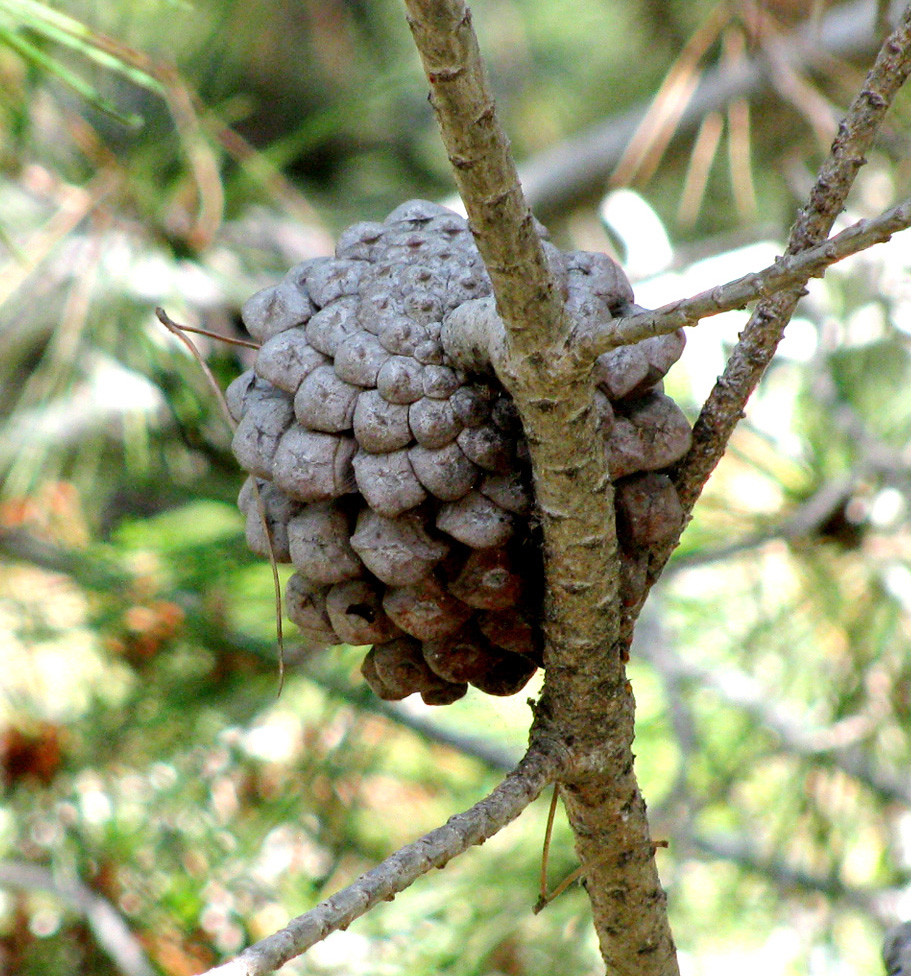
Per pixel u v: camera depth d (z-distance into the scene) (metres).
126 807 1.56
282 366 0.99
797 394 1.49
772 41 1.64
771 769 1.59
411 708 1.53
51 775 1.57
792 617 1.41
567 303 0.98
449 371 0.98
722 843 1.52
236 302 1.51
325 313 0.99
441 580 0.99
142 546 1.57
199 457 1.64
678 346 0.99
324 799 1.48
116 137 1.49
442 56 0.93
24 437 1.54
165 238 1.49
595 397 0.98
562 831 1.51
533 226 0.95
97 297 1.44
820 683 1.40
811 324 1.62
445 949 1.41
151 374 1.50
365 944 1.41
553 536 0.98
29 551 1.59
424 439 0.98
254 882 1.51
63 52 1.44
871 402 1.50
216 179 1.42
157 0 1.18
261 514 1.00
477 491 0.98
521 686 1.01
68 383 1.47
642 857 1.01
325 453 0.99
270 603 1.51
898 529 1.34
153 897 1.54
